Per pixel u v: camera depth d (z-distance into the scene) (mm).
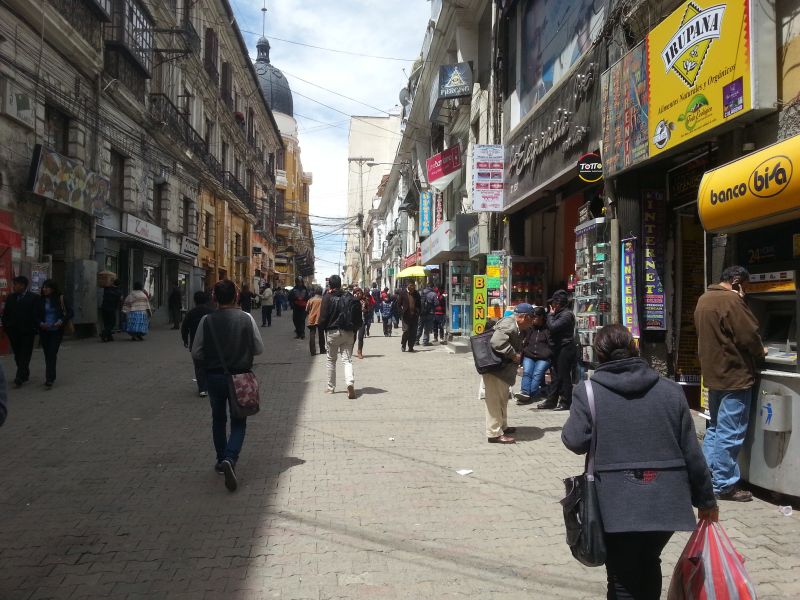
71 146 15477
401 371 11664
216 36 30422
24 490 4863
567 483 2727
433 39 19438
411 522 4270
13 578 3420
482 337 6449
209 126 30469
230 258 36281
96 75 16281
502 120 13516
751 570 3504
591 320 8297
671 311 7465
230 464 4797
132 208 19547
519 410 8078
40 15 12930
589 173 8211
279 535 4031
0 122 12242
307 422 7281
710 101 5602
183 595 3246
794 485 4301
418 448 6176
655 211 7531
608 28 7945
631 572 2564
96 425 6980
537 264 12680
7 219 12523
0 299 11844
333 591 3303
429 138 25891
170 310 22312
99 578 3428
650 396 2619
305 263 82312
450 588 3354
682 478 2516
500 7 13352
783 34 5039
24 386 9227
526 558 3729
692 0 5879
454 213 20922
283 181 64500
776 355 4645
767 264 4887
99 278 16859
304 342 17375
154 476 5234
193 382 9906
